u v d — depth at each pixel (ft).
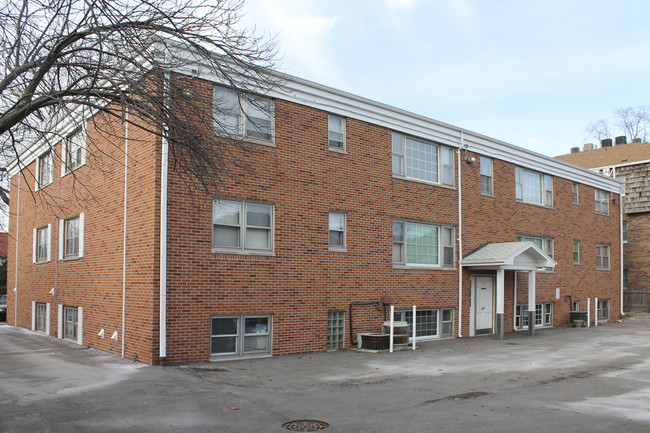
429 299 60.70
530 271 67.67
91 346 50.70
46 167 67.31
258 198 46.68
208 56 30.14
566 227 83.76
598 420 25.96
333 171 52.65
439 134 63.93
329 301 51.08
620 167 109.19
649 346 55.26
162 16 29.55
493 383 35.06
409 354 48.39
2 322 93.35
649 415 26.86
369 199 55.67
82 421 25.14
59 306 60.34
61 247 60.44
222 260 44.09
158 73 30.04
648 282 103.50
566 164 84.17
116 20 27.78
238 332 44.96
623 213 107.34
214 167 30.63
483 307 67.77
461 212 65.62
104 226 49.26
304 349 48.70
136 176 43.93
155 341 40.16
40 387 32.40
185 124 29.94
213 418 26.08
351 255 53.42
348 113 54.44
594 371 39.70
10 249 83.10
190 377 35.83
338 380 35.76
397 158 59.62
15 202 80.28
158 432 23.75
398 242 58.80
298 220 49.37
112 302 46.80
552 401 30.04
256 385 33.83
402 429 24.54
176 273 41.47
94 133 51.55
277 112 48.62
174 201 41.83
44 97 27.43
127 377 35.50
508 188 73.10
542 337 64.69
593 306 88.28
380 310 55.42
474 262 63.57
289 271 48.29
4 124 27.02
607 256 94.63
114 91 29.32
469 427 24.79
